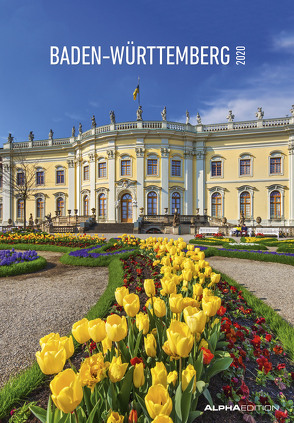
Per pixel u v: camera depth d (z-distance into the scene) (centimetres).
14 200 3309
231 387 179
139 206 2659
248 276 611
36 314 382
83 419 111
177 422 108
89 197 2903
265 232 1969
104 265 738
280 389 194
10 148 3316
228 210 2770
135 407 125
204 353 138
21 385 198
